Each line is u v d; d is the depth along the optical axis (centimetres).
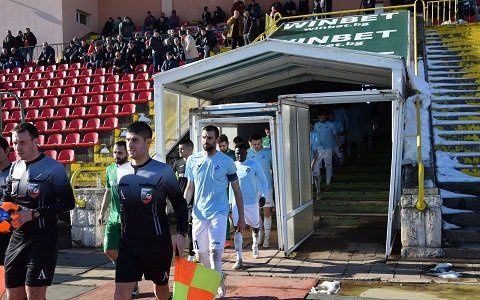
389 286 664
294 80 1183
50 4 2531
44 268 441
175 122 1098
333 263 798
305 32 1385
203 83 1066
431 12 1914
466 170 980
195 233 620
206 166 614
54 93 1917
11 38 2341
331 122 1285
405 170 955
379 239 963
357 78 1131
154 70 1875
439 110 1153
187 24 2603
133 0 2772
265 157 926
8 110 1817
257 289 662
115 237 616
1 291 488
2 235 489
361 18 1431
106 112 1628
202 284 464
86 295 651
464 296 611
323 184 1339
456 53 1430
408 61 1097
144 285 690
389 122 1894
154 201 433
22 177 457
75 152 1452
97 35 2680
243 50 939
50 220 448
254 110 852
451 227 854
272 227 1122
